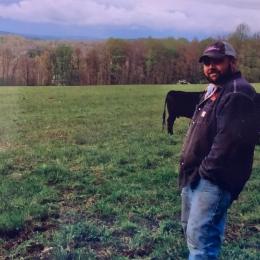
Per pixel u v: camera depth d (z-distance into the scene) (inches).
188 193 159.9
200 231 148.8
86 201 275.9
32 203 262.1
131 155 402.6
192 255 150.4
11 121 637.9
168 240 210.8
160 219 244.1
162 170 343.0
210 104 150.7
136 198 276.2
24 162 381.1
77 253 196.5
